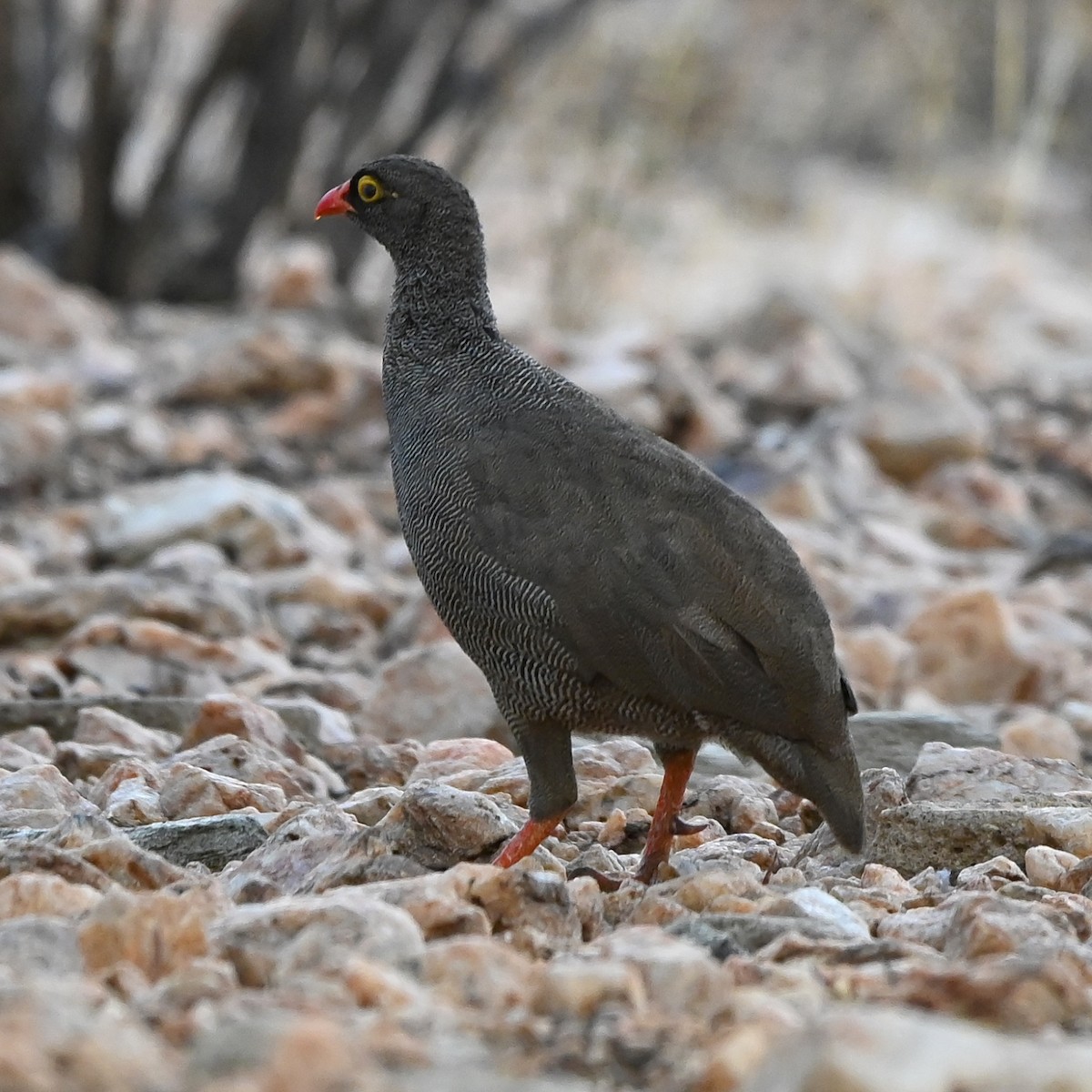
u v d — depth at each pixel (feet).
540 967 22.27
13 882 24.68
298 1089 17.08
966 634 46.14
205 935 22.95
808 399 71.41
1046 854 28.89
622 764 35.60
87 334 73.72
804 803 33.83
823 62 125.80
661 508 28.91
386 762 36.32
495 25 92.17
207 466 61.00
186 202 87.92
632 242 94.07
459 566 29.71
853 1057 17.01
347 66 86.33
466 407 30.83
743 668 27.99
